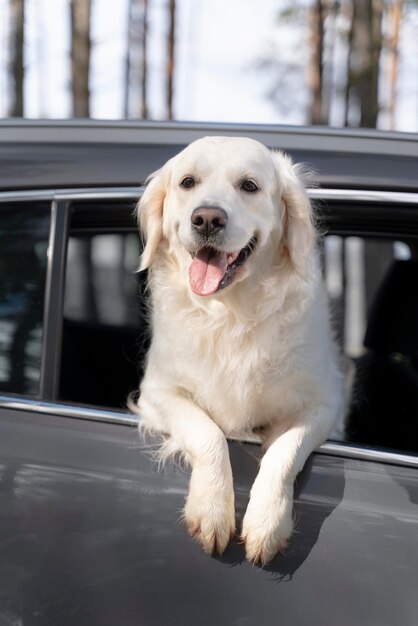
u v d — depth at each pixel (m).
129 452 1.85
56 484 1.80
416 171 1.98
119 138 2.11
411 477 1.78
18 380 1.91
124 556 1.76
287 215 2.32
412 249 2.86
